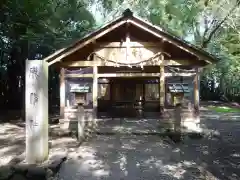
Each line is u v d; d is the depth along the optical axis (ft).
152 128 30.78
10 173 16.35
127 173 17.04
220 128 33.91
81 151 22.31
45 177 16.12
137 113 42.52
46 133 18.94
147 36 31.04
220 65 66.18
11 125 36.88
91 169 17.88
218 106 69.15
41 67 18.17
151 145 24.41
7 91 60.13
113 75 30.48
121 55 30.37
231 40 47.42
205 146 24.25
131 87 43.19
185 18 46.16
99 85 43.55
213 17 48.42
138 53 30.30
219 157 20.65
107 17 56.80
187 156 20.92
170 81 30.35
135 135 28.19
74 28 51.47
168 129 28.40
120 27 30.83
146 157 20.58
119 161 19.58
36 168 16.66
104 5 54.90
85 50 31.65
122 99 43.19
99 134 28.48
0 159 19.89
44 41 45.34
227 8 43.96
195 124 29.63
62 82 30.63
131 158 20.33
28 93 18.15
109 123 34.47
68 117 30.45
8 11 34.60
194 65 30.09
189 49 28.53
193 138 27.50
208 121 40.98
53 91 66.54
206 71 69.92
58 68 34.76
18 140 26.84
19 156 19.70
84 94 26.50
